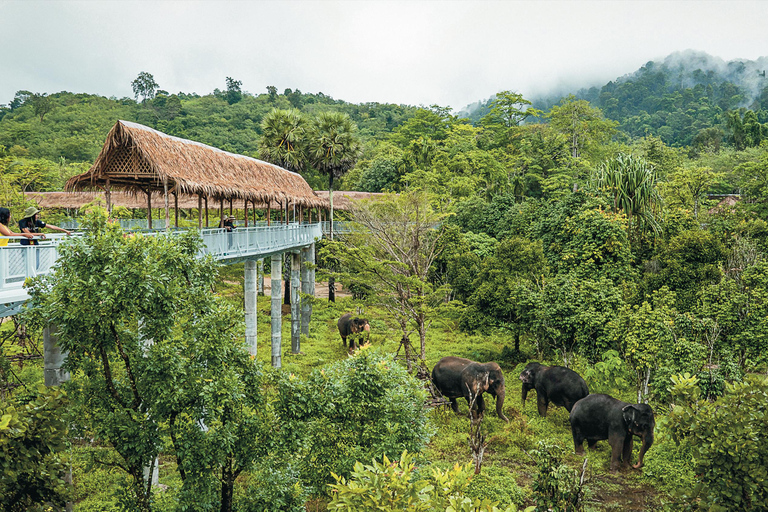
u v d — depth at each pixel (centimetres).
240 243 1755
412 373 1914
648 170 2580
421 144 5747
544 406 1638
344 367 966
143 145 1456
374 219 2067
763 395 616
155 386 736
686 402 702
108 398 777
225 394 747
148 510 782
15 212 2912
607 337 1791
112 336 745
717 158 6175
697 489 631
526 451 1402
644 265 2402
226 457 801
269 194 2147
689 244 2238
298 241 2533
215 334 782
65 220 3303
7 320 2244
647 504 1141
